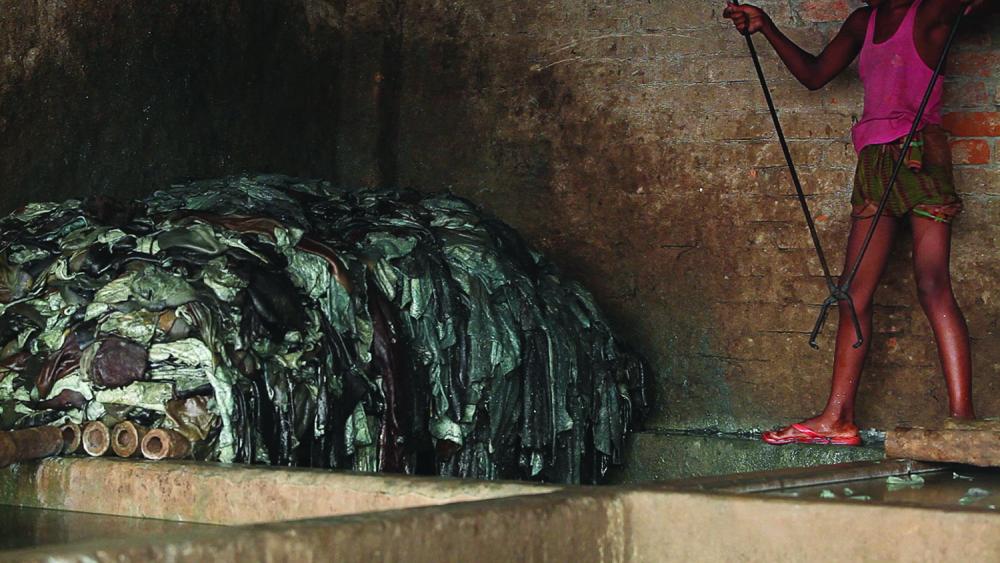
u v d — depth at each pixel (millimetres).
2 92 4195
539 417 4438
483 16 5734
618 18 5531
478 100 5727
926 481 3207
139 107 4770
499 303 4426
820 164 5199
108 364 3236
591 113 5555
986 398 4945
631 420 5062
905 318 5039
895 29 4562
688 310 5375
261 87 5418
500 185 5684
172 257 3504
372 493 2574
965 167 4992
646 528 2291
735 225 5316
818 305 5191
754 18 4852
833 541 2180
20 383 3389
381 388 3859
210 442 3264
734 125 5332
